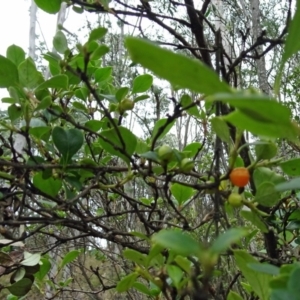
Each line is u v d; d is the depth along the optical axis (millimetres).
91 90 914
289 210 1409
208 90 411
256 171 988
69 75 1254
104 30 871
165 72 412
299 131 442
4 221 1065
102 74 1476
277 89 616
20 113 1113
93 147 1502
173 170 978
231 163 857
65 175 1117
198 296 483
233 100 371
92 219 1183
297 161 893
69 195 1140
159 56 396
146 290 1022
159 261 819
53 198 1114
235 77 1369
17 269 1320
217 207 875
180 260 664
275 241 1411
